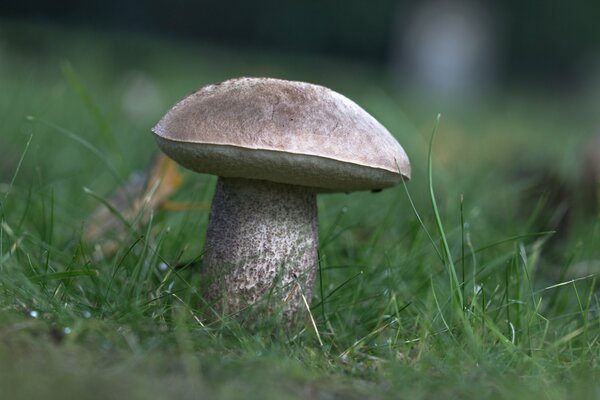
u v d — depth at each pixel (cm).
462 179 86
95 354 50
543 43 588
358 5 509
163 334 53
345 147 54
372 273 64
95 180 79
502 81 572
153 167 70
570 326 60
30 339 49
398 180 56
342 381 52
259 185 56
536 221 78
